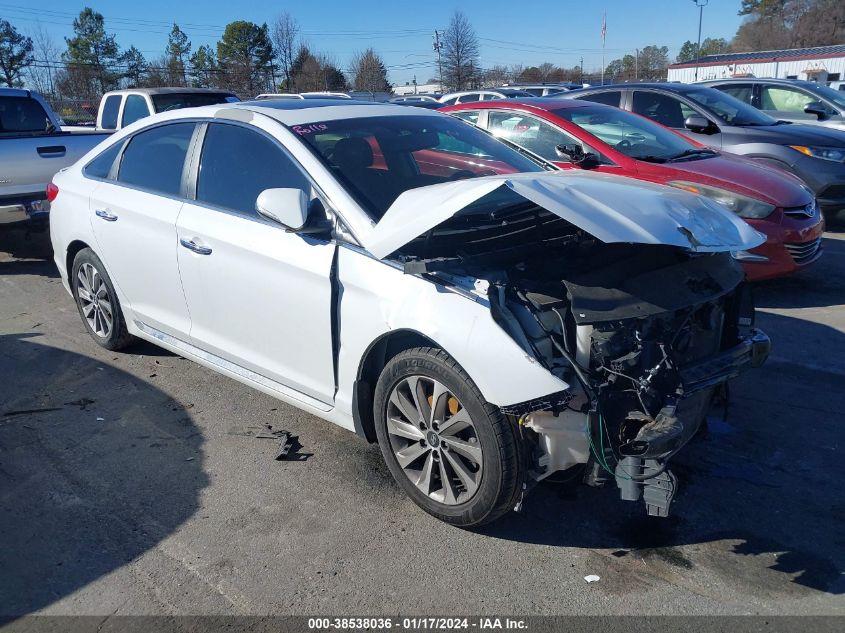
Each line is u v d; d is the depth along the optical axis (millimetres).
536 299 2912
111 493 3564
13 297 6918
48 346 5520
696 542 3125
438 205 2934
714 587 2844
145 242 4461
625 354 2863
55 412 4434
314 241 3518
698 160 6590
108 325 5188
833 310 6133
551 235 3488
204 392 4695
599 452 2881
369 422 3543
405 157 3939
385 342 3350
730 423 4148
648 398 2848
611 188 3270
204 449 3979
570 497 3471
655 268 3123
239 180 3992
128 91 11898
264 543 3166
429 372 3066
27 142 7320
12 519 3359
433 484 3258
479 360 2840
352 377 3438
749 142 8438
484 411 2893
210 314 4141
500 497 2963
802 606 2729
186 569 3004
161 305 4543
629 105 9008
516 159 4391
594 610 2734
